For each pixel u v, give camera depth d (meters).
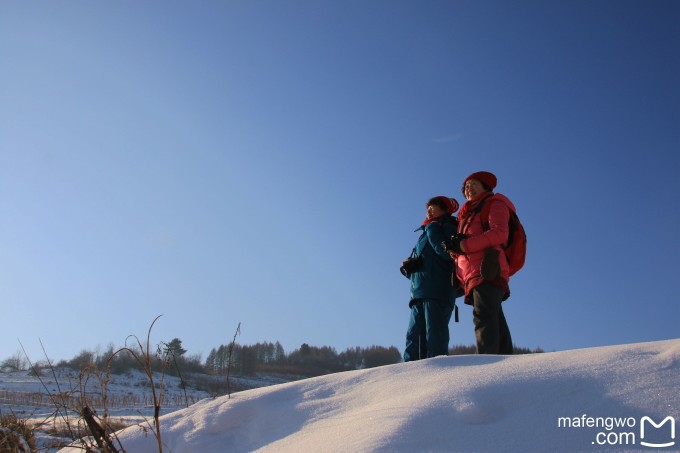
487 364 2.70
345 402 2.63
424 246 5.23
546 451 1.85
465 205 4.69
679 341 2.44
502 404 2.16
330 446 2.12
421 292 5.09
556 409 2.07
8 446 3.30
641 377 2.16
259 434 2.60
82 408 2.78
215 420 2.72
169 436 2.74
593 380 2.21
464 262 4.46
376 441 2.02
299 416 2.61
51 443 3.44
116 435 2.83
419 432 2.05
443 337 4.98
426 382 2.57
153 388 2.65
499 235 4.32
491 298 4.24
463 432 2.03
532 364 2.52
